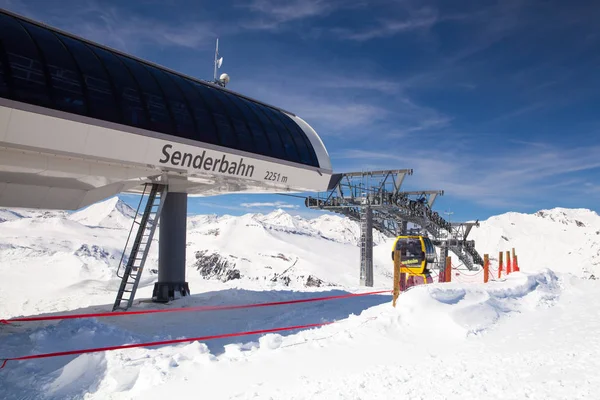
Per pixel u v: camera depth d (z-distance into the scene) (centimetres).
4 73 921
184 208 1730
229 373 667
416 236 1908
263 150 1482
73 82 1038
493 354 642
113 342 875
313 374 628
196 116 1310
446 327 848
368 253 3250
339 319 1187
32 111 938
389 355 711
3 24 1010
